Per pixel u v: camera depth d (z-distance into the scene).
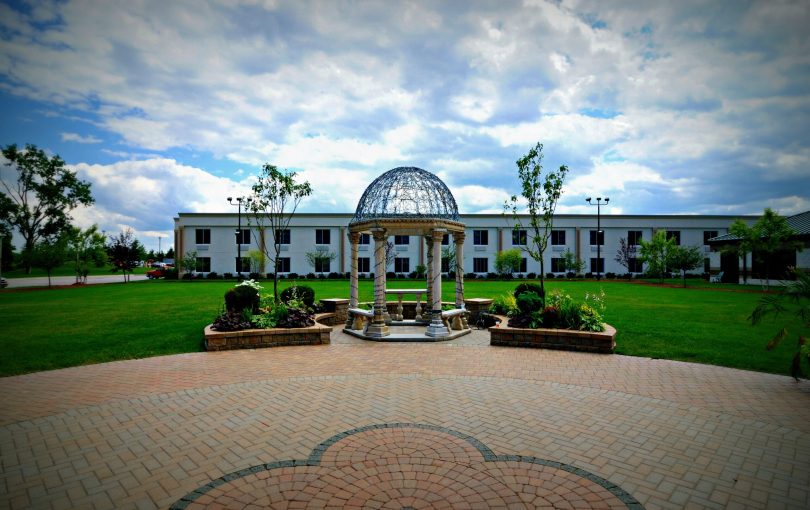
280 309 10.98
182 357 9.11
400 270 41.81
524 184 13.70
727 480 4.07
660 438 5.00
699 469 4.28
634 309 16.38
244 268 40.81
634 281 37.56
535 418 5.62
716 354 9.17
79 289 28.17
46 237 47.06
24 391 6.77
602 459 4.48
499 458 4.48
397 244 41.88
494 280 39.59
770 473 4.20
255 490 3.87
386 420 5.54
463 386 7.04
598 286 30.44
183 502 3.68
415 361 8.78
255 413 5.80
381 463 4.37
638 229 42.97
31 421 5.52
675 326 12.48
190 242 40.66
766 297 7.70
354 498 3.73
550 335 9.89
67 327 12.44
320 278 40.06
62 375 7.70
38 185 45.41
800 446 4.80
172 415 5.73
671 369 8.12
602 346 9.41
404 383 7.20
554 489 3.88
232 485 3.95
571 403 6.20
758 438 5.02
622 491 3.86
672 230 42.88
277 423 5.45
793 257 28.75
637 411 5.89
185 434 5.11
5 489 3.89
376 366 8.37
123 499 3.73
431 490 3.86
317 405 6.11
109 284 33.94
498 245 42.31
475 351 9.74
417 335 11.34
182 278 40.19
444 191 12.27
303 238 41.16
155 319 13.91
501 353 9.52
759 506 3.65
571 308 10.34
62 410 5.92
